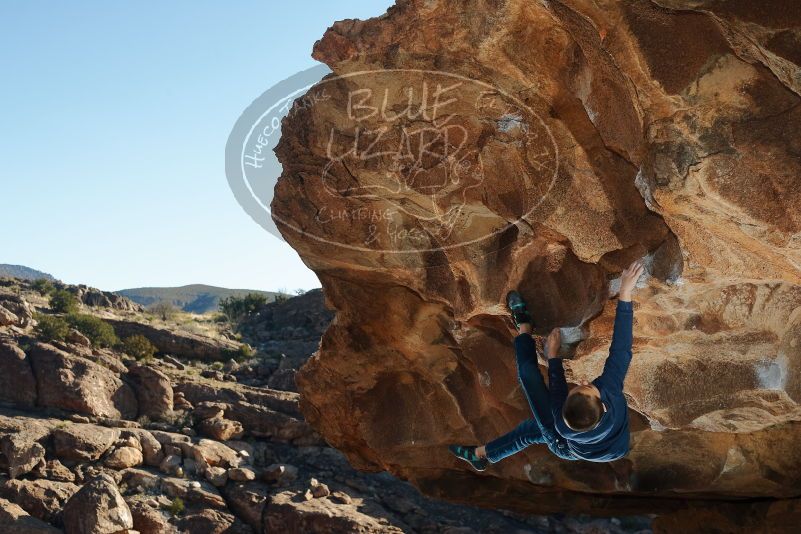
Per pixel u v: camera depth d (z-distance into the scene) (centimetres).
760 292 582
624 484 928
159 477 3291
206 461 3472
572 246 622
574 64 529
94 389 3691
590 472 948
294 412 4031
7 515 2795
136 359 4416
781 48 399
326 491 3409
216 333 5553
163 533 3000
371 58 602
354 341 977
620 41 445
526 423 638
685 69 435
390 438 1048
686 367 686
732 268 534
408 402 1036
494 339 859
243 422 3888
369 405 1059
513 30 538
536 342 715
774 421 706
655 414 727
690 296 599
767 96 429
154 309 6359
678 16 427
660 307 621
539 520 3512
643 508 1187
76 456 3269
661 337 655
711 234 513
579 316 673
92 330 4397
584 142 574
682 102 443
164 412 3838
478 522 3397
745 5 396
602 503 1182
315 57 618
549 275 689
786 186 443
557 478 978
